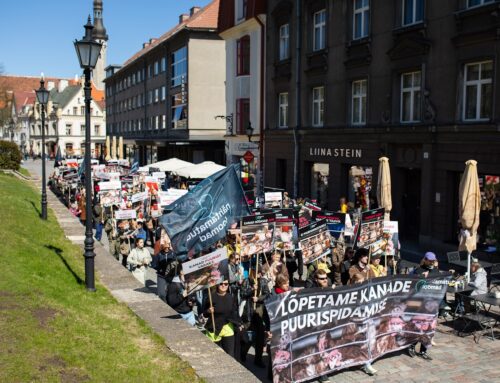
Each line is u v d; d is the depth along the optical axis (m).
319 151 26.19
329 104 25.39
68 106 103.75
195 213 10.30
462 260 14.38
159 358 8.02
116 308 10.46
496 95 16.80
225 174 10.65
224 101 49.72
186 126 49.72
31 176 51.19
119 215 16.33
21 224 17.16
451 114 18.47
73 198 29.75
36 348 7.28
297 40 27.50
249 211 10.81
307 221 15.28
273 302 7.85
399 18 20.89
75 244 17.53
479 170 17.39
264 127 31.88
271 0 30.31
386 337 9.11
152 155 63.06
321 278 9.61
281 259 13.00
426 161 19.48
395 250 14.35
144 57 63.44
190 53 48.56
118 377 7.04
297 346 8.09
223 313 9.15
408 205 21.66
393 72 21.17
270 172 31.16
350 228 15.08
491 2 16.91
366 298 8.72
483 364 9.30
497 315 11.21
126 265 15.63
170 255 12.04
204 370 7.67
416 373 8.88
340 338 8.52
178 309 10.15
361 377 8.69
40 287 10.24
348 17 23.78
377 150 22.14
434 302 9.44
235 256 11.76
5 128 125.12
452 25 18.31
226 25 35.94
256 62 32.44
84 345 7.88
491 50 16.92
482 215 17.64
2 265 10.94
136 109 69.88
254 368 9.27
